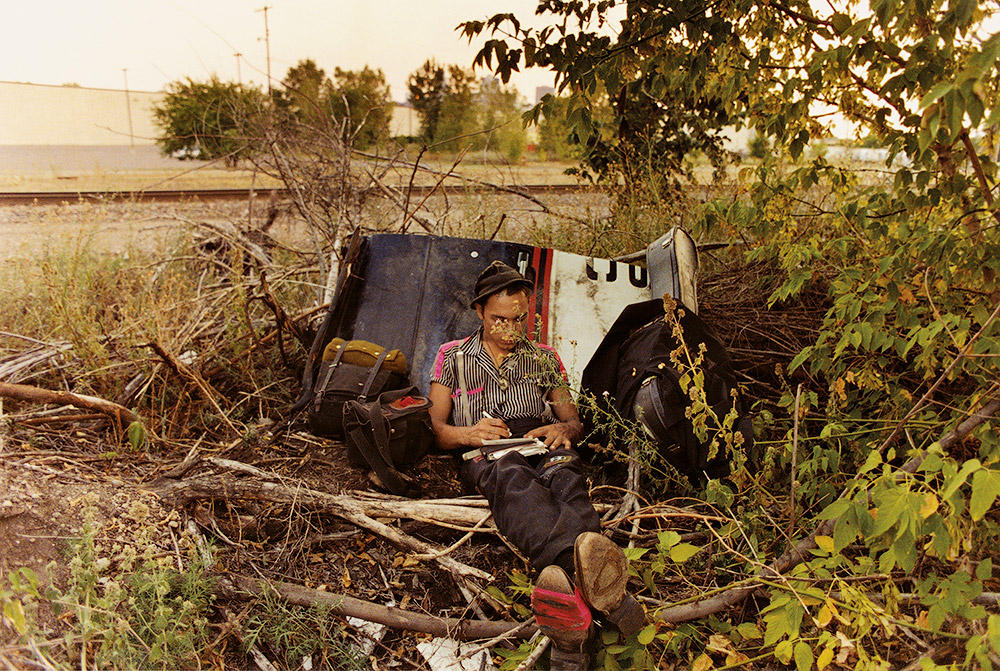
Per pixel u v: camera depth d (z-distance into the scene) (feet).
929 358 9.71
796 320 14.16
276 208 21.63
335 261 16.79
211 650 7.72
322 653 8.12
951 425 9.00
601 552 7.28
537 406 11.18
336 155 18.69
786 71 11.03
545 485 9.14
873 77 10.15
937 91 6.10
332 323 13.11
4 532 8.54
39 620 7.64
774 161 11.91
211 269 18.45
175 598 8.19
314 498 10.00
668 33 10.69
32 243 21.84
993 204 8.73
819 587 8.26
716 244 15.69
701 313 14.56
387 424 10.34
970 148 8.73
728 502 9.22
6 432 10.98
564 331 13.04
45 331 15.06
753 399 12.86
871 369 10.26
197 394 12.97
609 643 7.86
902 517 6.56
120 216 25.99
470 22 10.37
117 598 7.35
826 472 9.80
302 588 8.72
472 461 10.00
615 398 11.39
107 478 10.27
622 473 11.73
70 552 8.51
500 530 8.95
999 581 8.40
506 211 19.80
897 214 11.17
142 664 7.27
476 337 11.43
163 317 13.79
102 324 14.49
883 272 9.48
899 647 8.00
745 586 8.38
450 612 8.92
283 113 18.98
